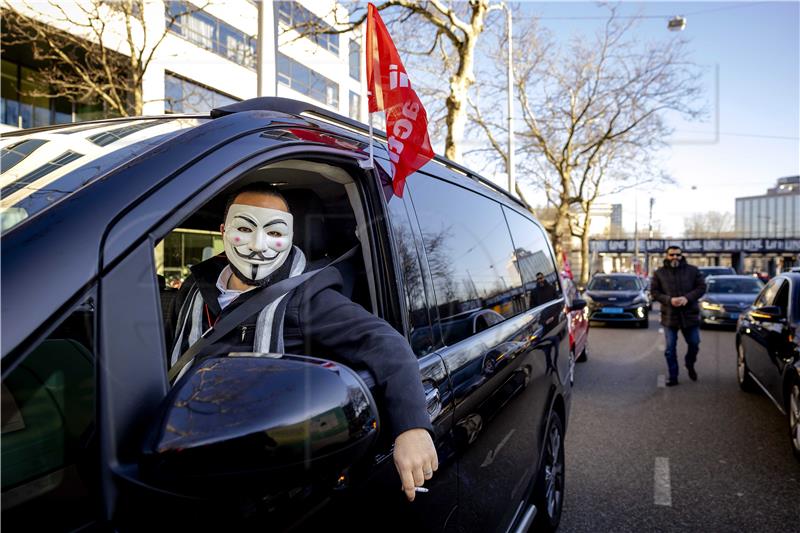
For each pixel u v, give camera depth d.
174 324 1.58
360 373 1.33
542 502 2.94
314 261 1.67
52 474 0.87
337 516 1.16
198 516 0.88
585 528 3.31
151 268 0.96
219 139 1.21
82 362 0.88
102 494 0.84
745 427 5.32
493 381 2.15
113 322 0.89
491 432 2.09
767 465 4.29
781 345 4.91
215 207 1.81
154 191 1.01
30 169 1.16
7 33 10.19
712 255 56.50
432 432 1.27
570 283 8.81
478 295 2.29
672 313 7.33
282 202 1.41
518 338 2.63
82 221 0.92
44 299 0.82
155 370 0.94
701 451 4.65
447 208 2.19
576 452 4.68
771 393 5.25
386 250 1.66
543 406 2.96
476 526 1.91
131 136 1.30
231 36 10.83
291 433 0.86
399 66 1.68
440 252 2.01
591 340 11.66
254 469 0.84
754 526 3.30
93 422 0.86
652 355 9.68
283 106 1.57
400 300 1.64
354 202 1.65
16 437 0.88
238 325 1.38
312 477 0.91
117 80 10.90
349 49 9.27
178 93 11.28
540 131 24.05
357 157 1.62
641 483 3.98
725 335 12.46
